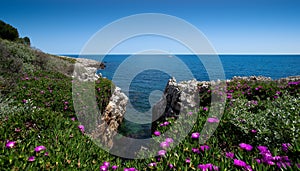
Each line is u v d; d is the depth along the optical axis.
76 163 2.76
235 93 6.96
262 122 3.62
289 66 61.34
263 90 7.02
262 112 4.05
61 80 11.00
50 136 3.37
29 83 8.87
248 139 3.52
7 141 2.99
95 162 3.02
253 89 7.32
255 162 2.39
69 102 7.05
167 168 2.55
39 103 6.84
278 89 6.96
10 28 31.16
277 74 36.44
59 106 6.92
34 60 16.23
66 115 6.55
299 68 52.81
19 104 5.69
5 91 7.39
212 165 2.39
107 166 2.76
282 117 3.59
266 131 3.28
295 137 2.99
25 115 3.97
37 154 2.66
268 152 2.64
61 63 20.91
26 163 2.43
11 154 2.47
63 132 3.65
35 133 3.47
